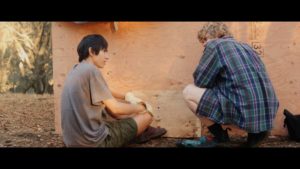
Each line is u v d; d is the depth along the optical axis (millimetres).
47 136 3996
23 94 5820
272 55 3760
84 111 3174
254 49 3773
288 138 3756
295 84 3760
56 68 3943
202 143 3484
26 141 3820
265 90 3248
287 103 3779
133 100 3629
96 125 3244
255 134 3367
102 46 3309
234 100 3229
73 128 3199
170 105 3867
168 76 3857
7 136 4016
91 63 3301
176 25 3816
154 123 3896
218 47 3320
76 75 3197
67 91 3223
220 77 3338
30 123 4512
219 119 3275
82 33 3908
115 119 3549
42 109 5031
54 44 3926
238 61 3254
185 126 3855
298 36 3725
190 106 3412
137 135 3492
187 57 3826
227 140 3555
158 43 3848
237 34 3787
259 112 3207
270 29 3750
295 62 3744
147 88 3889
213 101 3293
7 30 5629
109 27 3883
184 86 3840
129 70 3896
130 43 3877
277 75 3768
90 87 3182
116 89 3922
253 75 3236
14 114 4848
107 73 3924
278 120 3807
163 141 3750
